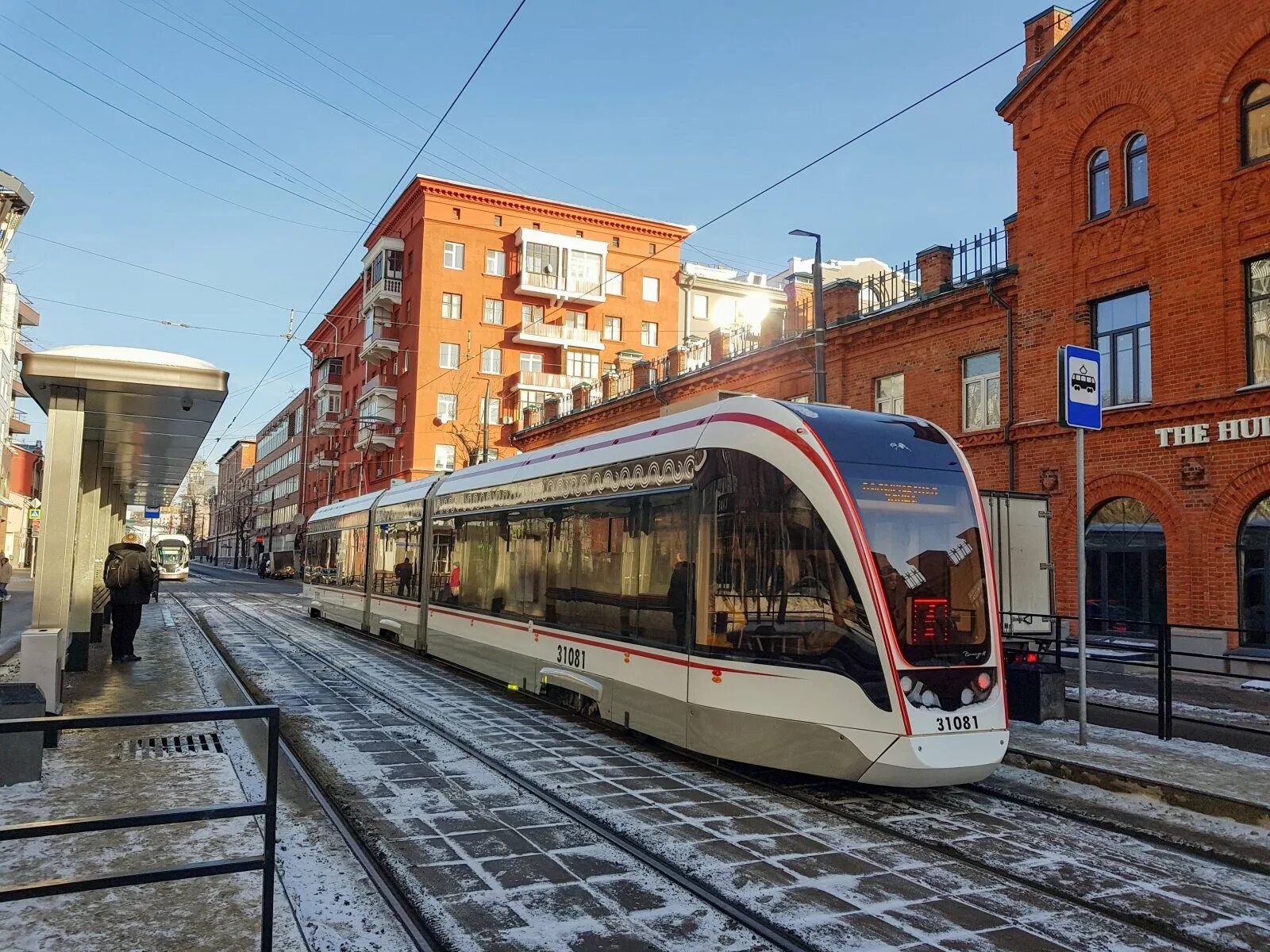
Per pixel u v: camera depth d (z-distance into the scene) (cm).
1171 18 1534
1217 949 434
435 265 5194
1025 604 1338
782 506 718
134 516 6850
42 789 619
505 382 5288
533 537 1098
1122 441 1552
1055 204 1712
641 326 5678
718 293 5894
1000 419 1795
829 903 477
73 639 1174
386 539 1773
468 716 1002
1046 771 782
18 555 5628
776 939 425
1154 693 1191
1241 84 1432
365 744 832
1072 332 1666
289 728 885
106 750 750
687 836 582
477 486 1318
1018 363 1766
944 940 435
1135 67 1588
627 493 897
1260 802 638
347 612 2016
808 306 2375
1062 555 1645
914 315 1986
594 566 945
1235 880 532
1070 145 1694
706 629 758
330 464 6738
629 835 580
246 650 1588
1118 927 461
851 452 712
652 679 816
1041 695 977
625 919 448
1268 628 1344
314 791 656
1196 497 1436
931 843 583
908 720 642
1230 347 1417
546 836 577
